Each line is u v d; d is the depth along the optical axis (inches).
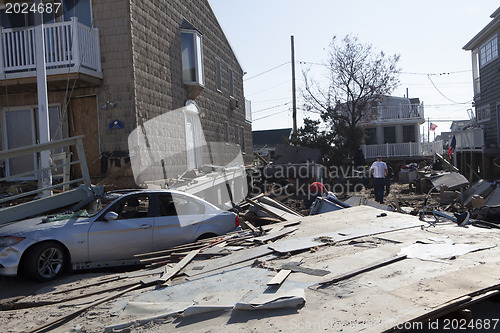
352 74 1141.1
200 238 309.7
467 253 228.4
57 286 239.3
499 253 227.5
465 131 1030.4
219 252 267.3
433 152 1341.0
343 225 333.7
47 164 369.4
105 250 276.2
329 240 277.7
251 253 256.4
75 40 432.1
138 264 287.6
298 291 171.0
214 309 165.6
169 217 300.4
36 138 492.1
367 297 166.9
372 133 1503.4
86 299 208.8
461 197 563.5
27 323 179.2
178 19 612.1
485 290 166.9
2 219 285.4
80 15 475.2
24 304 210.2
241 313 161.8
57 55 464.1
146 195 299.6
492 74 921.5
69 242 265.6
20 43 454.0
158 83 533.6
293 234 309.6
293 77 1203.9
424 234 286.0
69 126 476.4
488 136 958.4
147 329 157.9
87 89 470.9
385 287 177.3
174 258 265.7
